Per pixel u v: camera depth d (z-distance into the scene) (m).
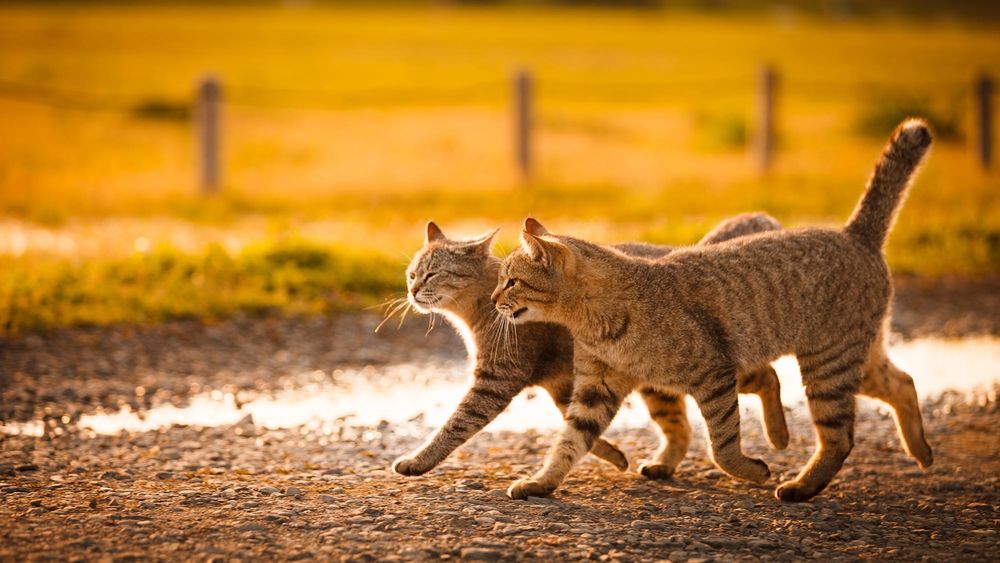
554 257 8.70
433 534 7.30
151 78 45.22
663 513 8.14
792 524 7.96
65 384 11.75
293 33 74.12
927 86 44.22
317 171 26.80
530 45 71.06
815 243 9.13
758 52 69.50
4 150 28.92
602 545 7.20
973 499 8.80
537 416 11.30
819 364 9.05
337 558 6.82
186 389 11.86
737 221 10.36
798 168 27.14
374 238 19.09
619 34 82.62
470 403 9.35
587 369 8.91
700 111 39.22
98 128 33.38
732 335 8.71
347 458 9.52
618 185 25.09
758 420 11.19
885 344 9.73
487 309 9.82
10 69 44.25
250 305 14.81
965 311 15.81
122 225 20.61
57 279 14.86
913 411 9.65
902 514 8.38
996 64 60.81
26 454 9.34
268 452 9.64
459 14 102.94
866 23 109.19
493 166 27.38
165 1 103.88
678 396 9.37
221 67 51.22
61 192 23.45
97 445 9.73
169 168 27.73
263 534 7.20
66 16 81.44
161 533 7.14
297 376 12.57
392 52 63.09
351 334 14.27
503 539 7.24
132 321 13.98
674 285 8.68
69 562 6.61
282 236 16.94
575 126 35.56
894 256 18.11
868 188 9.53
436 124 35.59
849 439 9.03
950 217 20.20
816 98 45.75
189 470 8.98
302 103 40.81
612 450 9.46
